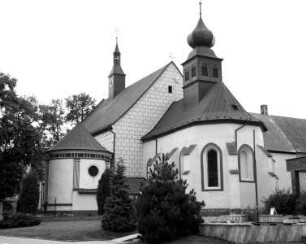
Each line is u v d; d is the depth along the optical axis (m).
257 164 44.47
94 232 30.33
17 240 27.34
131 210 31.02
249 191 43.16
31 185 47.81
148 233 25.67
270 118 64.88
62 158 48.88
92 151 49.34
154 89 56.50
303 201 35.12
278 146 58.97
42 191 53.53
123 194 31.47
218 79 50.38
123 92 64.12
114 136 53.44
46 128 65.75
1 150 45.88
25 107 48.09
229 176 42.19
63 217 44.00
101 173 49.38
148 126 55.38
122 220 30.69
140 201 26.75
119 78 66.62
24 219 36.97
